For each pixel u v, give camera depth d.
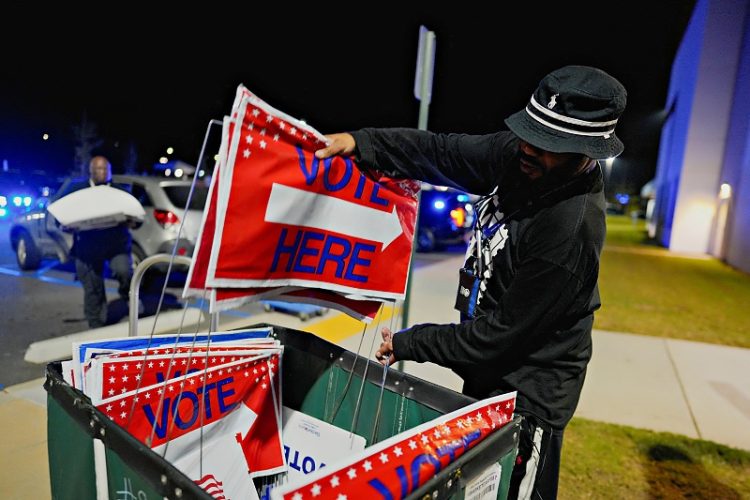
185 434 1.56
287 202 1.30
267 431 1.81
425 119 3.39
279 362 1.84
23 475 2.56
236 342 1.79
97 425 1.19
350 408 1.75
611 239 25.59
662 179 25.09
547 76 1.40
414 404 1.57
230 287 1.23
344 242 1.50
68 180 6.21
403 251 1.66
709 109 18.48
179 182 6.38
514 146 1.65
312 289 1.54
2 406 3.24
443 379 4.12
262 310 5.97
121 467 1.12
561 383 1.59
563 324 1.56
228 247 1.20
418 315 6.13
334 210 1.46
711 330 6.54
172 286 6.95
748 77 16.44
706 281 11.60
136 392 1.44
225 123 1.16
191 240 6.22
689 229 19.33
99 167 4.77
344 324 5.47
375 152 1.57
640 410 3.90
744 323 7.07
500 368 1.63
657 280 11.34
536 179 1.50
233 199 1.19
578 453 3.18
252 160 1.21
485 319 1.50
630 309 7.73
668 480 2.92
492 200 1.68
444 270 9.95
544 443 1.58
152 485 1.03
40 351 4.07
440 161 1.71
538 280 1.42
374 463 1.04
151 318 4.99
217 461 1.65
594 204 1.45
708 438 3.47
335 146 1.45
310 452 1.79
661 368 4.91
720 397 4.23
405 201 1.67
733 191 16.38
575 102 1.33
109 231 4.70
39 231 7.45
